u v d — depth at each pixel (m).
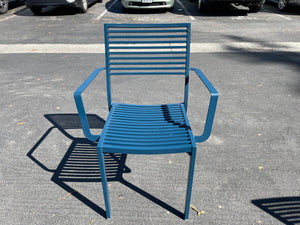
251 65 4.53
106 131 1.77
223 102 3.29
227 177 2.10
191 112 3.08
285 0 8.87
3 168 2.21
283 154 2.36
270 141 2.54
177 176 2.13
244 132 2.68
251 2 8.10
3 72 4.30
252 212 1.79
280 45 5.52
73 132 2.72
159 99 3.40
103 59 4.88
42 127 2.80
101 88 3.74
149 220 1.75
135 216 1.78
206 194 1.94
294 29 6.71
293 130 2.71
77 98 1.63
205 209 1.82
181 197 1.93
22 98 3.43
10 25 7.42
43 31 6.71
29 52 5.27
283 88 3.66
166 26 2.10
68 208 1.85
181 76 4.17
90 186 2.04
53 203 1.89
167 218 1.76
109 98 2.26
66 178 2.12
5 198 1.92
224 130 2.72
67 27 7.10
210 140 2.56
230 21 7.69
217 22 7.57
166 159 2.34
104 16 8.47
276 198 1.90
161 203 1.88
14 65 4.61
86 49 5.39
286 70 4.29
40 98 3.43
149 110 2.14
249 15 8.55
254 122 2.86
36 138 2.62
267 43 5.65
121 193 1.97
